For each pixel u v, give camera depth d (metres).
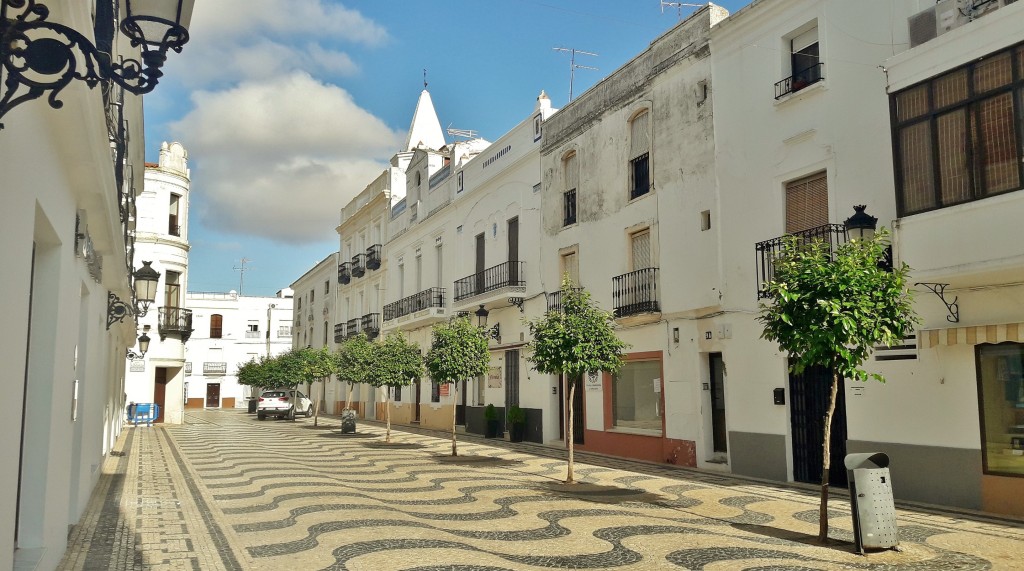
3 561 4.17
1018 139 8.59
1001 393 9.56
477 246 25.81
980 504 9.69
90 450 11.30
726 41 14.56
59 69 3.31
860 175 11.58
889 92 10.11
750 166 13.80
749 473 13.47
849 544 7.88
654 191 16.55
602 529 8.85
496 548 7.88
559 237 20.44
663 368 15.99
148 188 32.22
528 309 21.89
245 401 60.75
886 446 10.95
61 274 6.02
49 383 5.90
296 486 12.91
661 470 14.66
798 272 7.88
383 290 36.72
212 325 60.53
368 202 39.38
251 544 8.27
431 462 16.67
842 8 12.02
